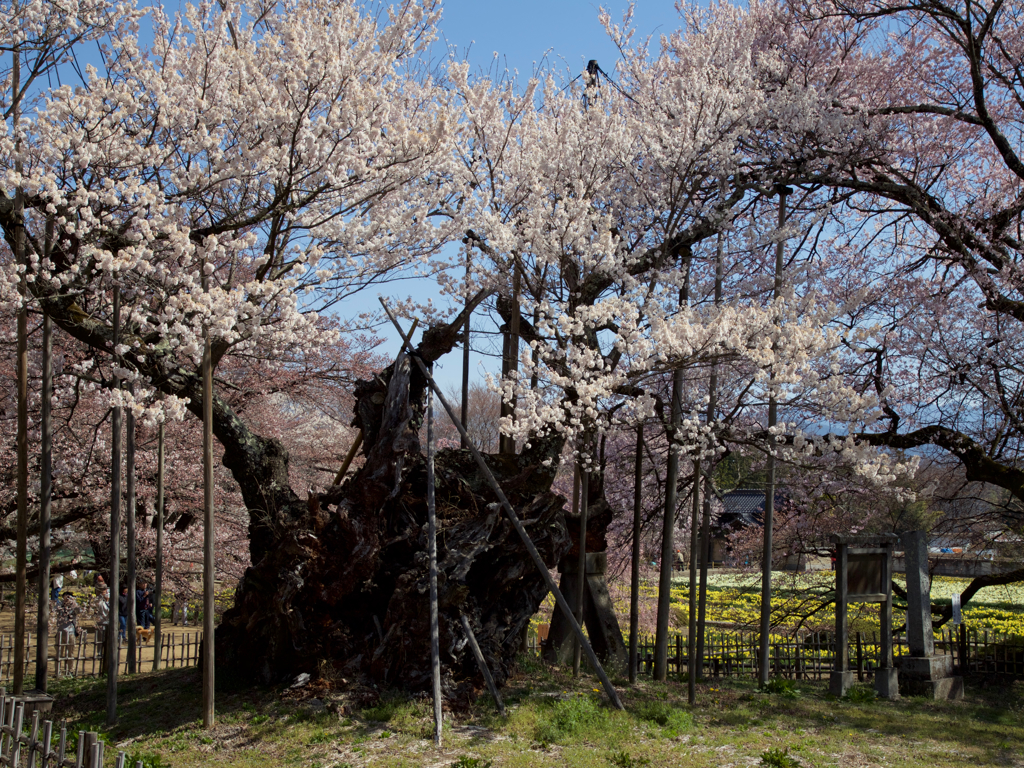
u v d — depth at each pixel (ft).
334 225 28.27
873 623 57.06
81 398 42.91
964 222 40.91
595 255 34.71
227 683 30.96
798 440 31.09
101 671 38.91
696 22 47.29
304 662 30.17
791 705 33.14
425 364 34.24
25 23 25.90
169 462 46.14
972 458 38.91
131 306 30.07
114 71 27.22
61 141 23.53
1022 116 45.14
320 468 51.72
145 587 56.59
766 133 44.32
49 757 17.47
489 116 36.58
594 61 42.63
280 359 40.98
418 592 29.71
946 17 43.68
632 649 36.52
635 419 32.94
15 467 43.57
